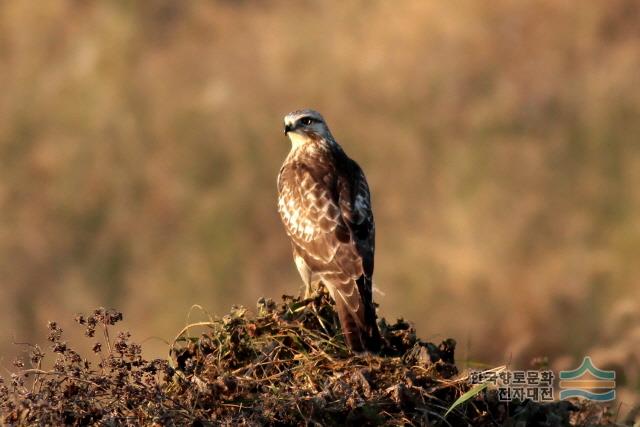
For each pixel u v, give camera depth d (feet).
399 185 59.93
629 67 68.03
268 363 24.56
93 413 23.04
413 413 23.18
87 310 52.75
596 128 63.00
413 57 69.67
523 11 73.20
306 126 32.55
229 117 64.49
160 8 78.64
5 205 60.18
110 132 64.80
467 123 64.23
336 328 26.91
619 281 50.26
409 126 63.98
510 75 68.64
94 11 76.02
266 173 61.26
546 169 60.29
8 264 56.18
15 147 65.00
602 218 57.06
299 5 78.07
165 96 67.15
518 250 53.06
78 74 69.21
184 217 58.95
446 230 55.36
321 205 30.22
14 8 76.43
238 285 54.08
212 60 71.72
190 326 25.40
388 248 54.13
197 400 23.26
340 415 23.00
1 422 22.82
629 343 38.06
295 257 30.78
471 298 49.96
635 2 73.82
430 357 25.02
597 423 24.02
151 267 56.03
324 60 69.62
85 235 59.11
